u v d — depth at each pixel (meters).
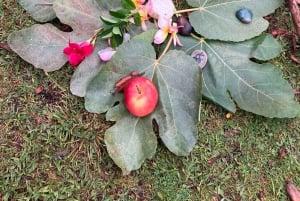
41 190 0.64
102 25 0.69
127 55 0.65
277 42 0.71
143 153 0.64
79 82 0.68
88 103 0.66
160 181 0.66
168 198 0.65
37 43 0.68
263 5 0.71
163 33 0.68
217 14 0.70
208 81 0.69
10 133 0.67
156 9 0.67
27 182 0.64
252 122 0.70
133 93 0.62
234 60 0.70
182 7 0.75
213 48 0.70
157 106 0.65
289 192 0.67
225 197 0.66
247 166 0.68
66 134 0.67
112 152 0.64
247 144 0.69
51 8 0.71
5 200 0.63
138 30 0.69
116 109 0.65
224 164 0.68
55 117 0.68
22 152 0.66
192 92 0.65
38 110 0.68
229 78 0.69
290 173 0.69
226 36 0.69
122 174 0.66
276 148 0.70
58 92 0.69
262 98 0.68
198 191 0.66
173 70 0.66
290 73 0.74
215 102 0.68
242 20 0.69
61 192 0.64
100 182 0.65
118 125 0.65
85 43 0.68
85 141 0.67
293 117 0.69
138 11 0.68
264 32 0.75
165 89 0.66
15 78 0.70
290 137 0.70
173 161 0.67
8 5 0.73
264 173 0.68
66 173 0.65
